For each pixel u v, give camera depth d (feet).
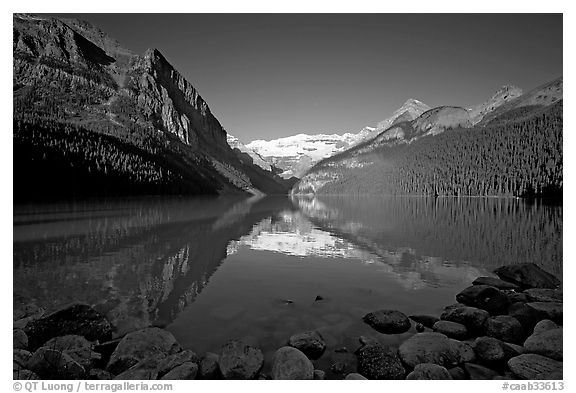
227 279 41.91
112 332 27.02
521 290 37.63
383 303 33.88
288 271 45.88
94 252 56.34
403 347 23.47
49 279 40.55
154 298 34.71
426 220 116.78
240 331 27.17
